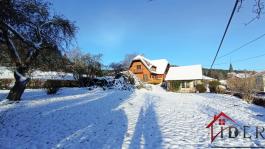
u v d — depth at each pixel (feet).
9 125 35.53
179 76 176.76
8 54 57.57
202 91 150.30
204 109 54.80
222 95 107.24
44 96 72.95
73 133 31.42
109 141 27.84
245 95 81.82
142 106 56.65
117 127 34.71
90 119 40.16
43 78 118.32
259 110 57.98
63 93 84.23
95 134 30.89
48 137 29.66
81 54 146.00
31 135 30.63
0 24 38.68
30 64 59.26
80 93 85.30
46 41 57.77
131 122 38.14
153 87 165.48
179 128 34.19
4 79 117.70
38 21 55.21
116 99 68.03
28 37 54.29
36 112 45.16
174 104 63.41
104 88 104.17
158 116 43.68
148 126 35.35
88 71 142.72
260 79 147.74
